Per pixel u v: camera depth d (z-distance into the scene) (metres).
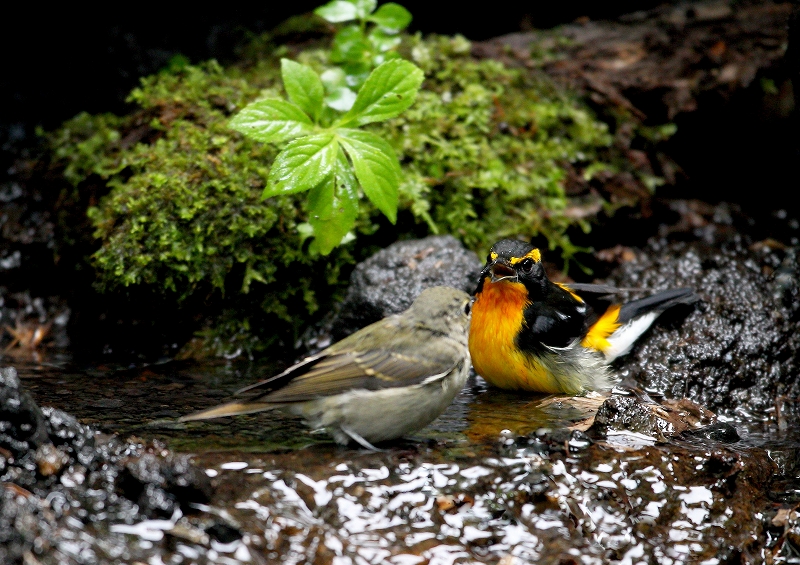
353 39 12.86
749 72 14.23
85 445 6.86
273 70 14.07
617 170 14.03
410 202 12.42
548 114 14.00
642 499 7.41
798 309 11.68
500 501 7.12
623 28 15.70
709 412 9.27
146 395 9.56
